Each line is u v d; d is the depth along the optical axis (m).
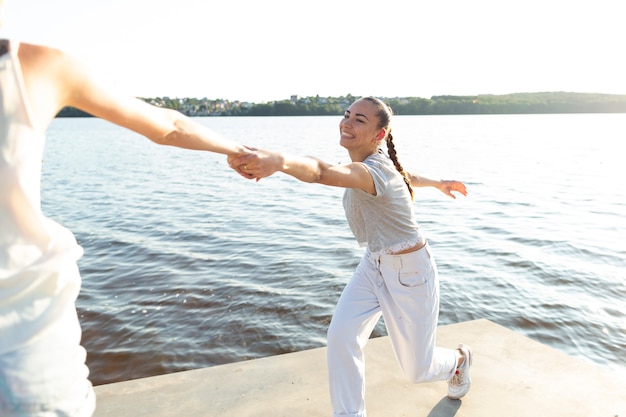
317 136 66.38
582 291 7.75
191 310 7.12
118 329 6.54
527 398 3.13
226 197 17.50
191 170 27.41
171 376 3.38
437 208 14.73
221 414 2.97
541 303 7.32
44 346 1.17
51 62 1.17
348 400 2.58
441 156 34.28
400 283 2.63
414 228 2.64
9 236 1.14
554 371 3.44
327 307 7.18
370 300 2.69
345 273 8.57
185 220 13.29
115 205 15.88
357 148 2.73
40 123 1.15
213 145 1.74
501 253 9.69
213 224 12.71
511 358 3.61
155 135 1.53
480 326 4.12
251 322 6.73
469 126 107.44
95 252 10.00
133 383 3.30
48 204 16.12
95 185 20.89
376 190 2.48
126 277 8.45
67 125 150.62
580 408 3.04
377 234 2.59
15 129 1.09
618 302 7.34
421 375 2.78
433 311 2.71
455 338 3.91
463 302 7.38
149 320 6.80
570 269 8.72
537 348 3.75
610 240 10.53
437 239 10.91
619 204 15.05
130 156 37.66
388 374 3.40
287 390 3.22
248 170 1.97
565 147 43.94
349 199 2.68
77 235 11.48
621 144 48.25
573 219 12.80
